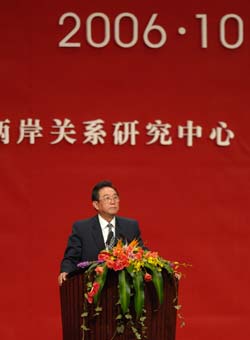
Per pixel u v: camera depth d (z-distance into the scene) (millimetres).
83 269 9297
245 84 14930
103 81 14812
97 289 9023
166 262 9477
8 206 14680
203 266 14859
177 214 14852
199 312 14828
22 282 14672
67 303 9484
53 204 14750
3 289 14633
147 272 9219
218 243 14867
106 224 11445
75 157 14758
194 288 14828
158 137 14812
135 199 14789
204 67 14906
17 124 14703
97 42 14828
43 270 14711
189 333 14789
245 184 14883
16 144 14703
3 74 14711
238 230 14883
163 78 14867
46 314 14672
